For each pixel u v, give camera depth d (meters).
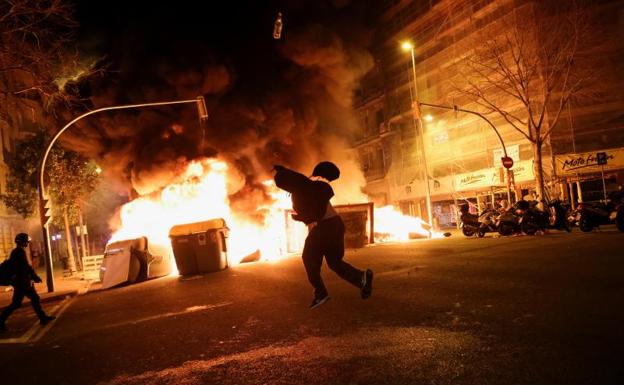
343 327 6.72
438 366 4.71
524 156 28.55
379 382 4.46
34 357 7.42
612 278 8.23
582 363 4.39
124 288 17.06
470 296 7.93
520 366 4.48
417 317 6.83
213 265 18.39
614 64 25.23
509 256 12.89
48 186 28.72
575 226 21.31
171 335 7.61
